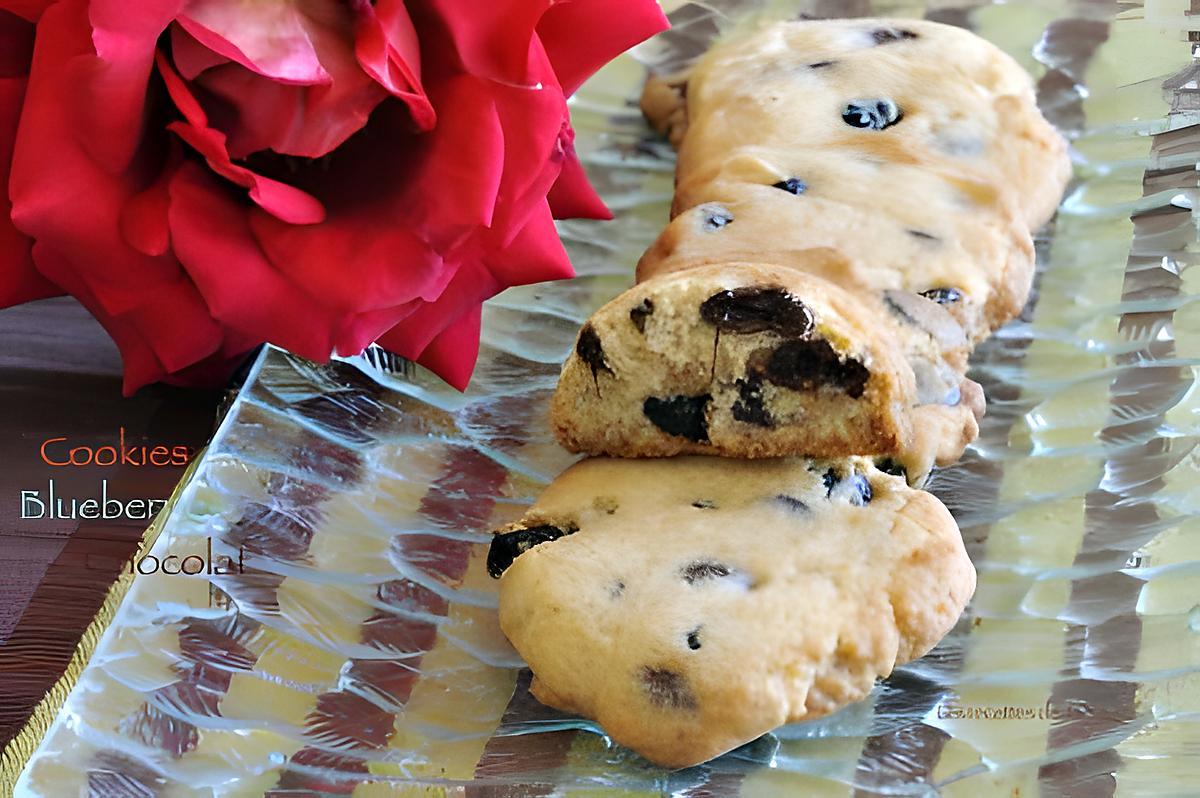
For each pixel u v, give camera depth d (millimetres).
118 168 419
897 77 509
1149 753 428
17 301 450
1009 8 544
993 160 495
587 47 452
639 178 521
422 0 424
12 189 417
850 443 450
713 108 510
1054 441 471
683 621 427
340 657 441
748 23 546
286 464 463
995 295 480
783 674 424
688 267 471
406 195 426
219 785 424
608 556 437
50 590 447
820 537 438
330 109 420
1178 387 476
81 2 417
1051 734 431
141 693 432
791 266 472
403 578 452
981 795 425
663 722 424
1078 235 503
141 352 450
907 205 483
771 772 427
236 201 429
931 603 433
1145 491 461
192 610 443
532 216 450
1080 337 486
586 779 427
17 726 429
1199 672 437
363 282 422
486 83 428
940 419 462
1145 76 529
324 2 423
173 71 419
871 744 430
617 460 460
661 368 453
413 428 473
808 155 493
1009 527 458
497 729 434
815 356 446
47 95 416
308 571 451
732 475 452
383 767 427
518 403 479
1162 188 509
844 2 548
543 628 432
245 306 425
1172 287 493
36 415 470
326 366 476
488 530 460
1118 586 449
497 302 494
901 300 471
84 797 420
